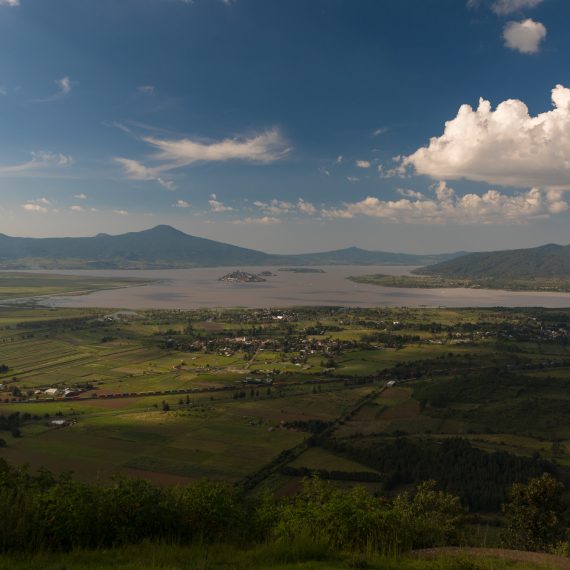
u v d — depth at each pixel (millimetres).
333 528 21406
